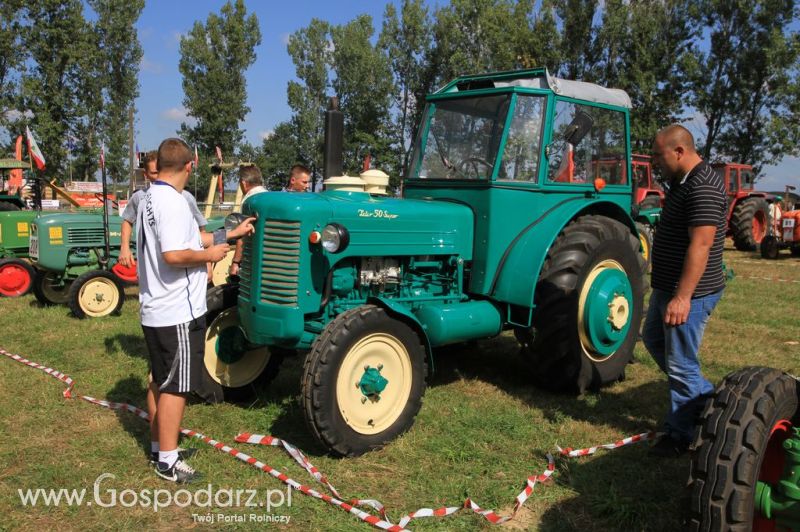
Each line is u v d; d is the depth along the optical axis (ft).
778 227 46.85
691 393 11.43
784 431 8.24
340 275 12.80
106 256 24.98
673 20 86.33
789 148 78.38
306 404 11.26
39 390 15.33
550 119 15.16
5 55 109.50
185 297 10.73
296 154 123.03
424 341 12.83
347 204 12.66
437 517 9.81
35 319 23.47
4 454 11.76
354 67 110.93
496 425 13.47
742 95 85.10
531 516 10.00
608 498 10.27
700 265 10.47
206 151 122.83
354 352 11.75
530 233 14.89
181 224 10.50
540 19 89.04
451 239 14.47
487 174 14.74
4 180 43.09
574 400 15.21
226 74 120.67
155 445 11.47
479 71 97.81
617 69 88.99
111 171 124.98
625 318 15.69
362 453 11.90
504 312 15.12
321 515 9.82
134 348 19.25
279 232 11.98
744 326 23.40
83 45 113.70
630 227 17.62
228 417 13.71
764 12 82.69
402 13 111.86
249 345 14.49
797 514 7.51
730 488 7.34
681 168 10.92
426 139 16.37
